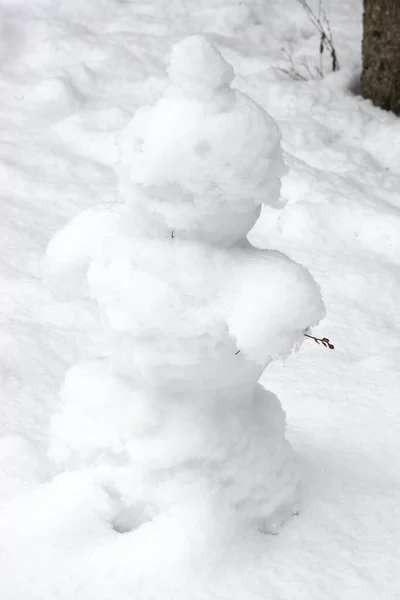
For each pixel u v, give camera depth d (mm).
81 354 3715
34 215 4910
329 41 7395
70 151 5781
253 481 2498
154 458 2371
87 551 2393
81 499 2432
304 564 2430
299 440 3129
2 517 2518
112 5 8031
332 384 3574
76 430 2475
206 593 2293
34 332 3783
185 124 2072
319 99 6895
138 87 6746
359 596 2334
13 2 7719
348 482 2855
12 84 6496
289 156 5820
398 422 3305
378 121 6668
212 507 2389
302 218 5137
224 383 2346
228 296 2195
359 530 2592
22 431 3078
